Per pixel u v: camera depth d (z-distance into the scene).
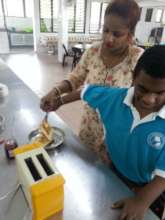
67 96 0.93
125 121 0.70
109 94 0.79
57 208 0.55
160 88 0.53
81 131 1.20
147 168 0.69
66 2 5.86
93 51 1.10
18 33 8.63
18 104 1.24
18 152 0.59
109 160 0.84
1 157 0.79
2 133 0.95
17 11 8.67
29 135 0.91
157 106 0.63
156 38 6.24
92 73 1.09
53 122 1.06
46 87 4.03
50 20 7.89
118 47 0.94
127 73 1.00
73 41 8.05
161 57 0.51
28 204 0.60
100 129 1.08
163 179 0.61
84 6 8.23
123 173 0.81
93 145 1.14
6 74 1.84
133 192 0.67
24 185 0.57
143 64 0.54
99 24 8.70
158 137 0.63
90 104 0.83
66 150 0.85
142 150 0.67
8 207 0.60
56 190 0.50
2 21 8.54
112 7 0.87
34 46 8.22
